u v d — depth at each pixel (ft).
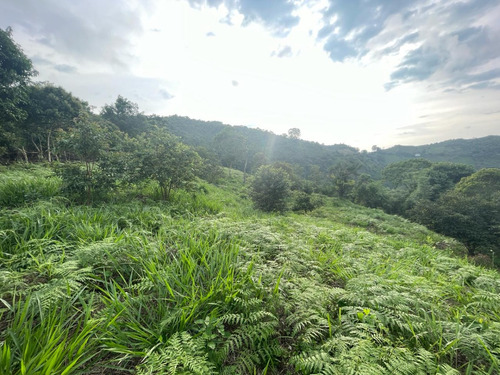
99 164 22.16
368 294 8.82
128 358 5.76
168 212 20.90
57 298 6.41
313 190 101.04
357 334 6.63
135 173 25.25
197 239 13.24
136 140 28.22
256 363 6.17
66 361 5.26
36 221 12.96
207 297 7.37
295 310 7.87
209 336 6.01
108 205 20.52
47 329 5.61
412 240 33.24
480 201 58.49
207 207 27.40
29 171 34.14
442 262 16.24
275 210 41.96
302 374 5.80
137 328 6.18
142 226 15.40
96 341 5.85
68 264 8.27
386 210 108.68
